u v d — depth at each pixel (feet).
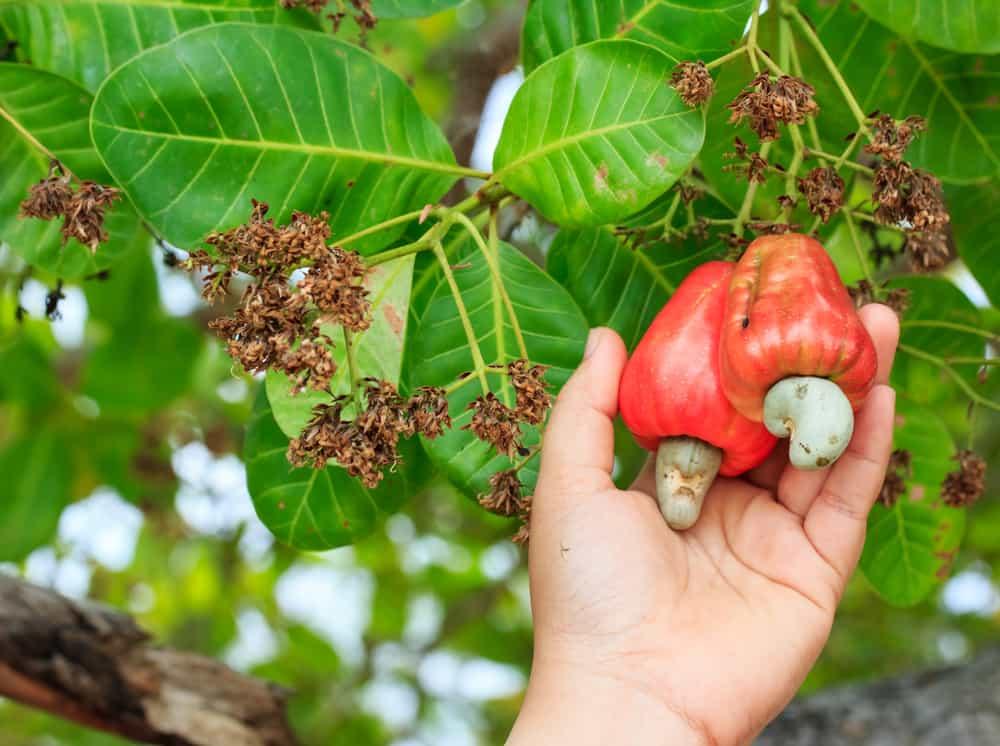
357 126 1.33
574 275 1.52
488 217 1.41
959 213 1.67
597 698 1.27
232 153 1.30
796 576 1.37
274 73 1.30
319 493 1.49
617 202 1.27
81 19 1.42
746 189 1.59
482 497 1.35
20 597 1.79
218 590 3.23
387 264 1.30
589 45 1.26
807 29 1.40
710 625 1.32
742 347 1.19
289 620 3.21
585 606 1.30
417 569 3.23
